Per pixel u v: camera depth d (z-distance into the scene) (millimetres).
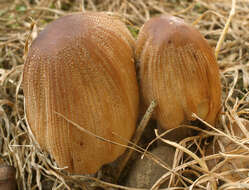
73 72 124
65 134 127
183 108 133
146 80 134
